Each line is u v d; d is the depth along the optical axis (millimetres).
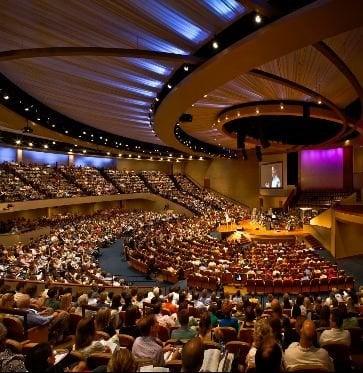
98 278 15328
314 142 31172
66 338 6266
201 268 18391
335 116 19312
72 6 7930
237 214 43875
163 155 45938
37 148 37219
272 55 8836
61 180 39344
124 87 13914
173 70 11906
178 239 27891
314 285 16219
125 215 41031
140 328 4453
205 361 3217
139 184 48750
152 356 4242
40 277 14023
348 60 11461
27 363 3352
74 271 16328
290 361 3908
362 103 15633
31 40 9734
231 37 9289
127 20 8531
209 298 11953
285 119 25828
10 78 14180
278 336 4977
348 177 36469
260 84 14977
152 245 25344
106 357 3750
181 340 5344
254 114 18719
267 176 45469
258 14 7648
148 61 11234
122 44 9930
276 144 30938
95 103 16797
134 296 10789
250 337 6133
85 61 11508
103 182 44094
